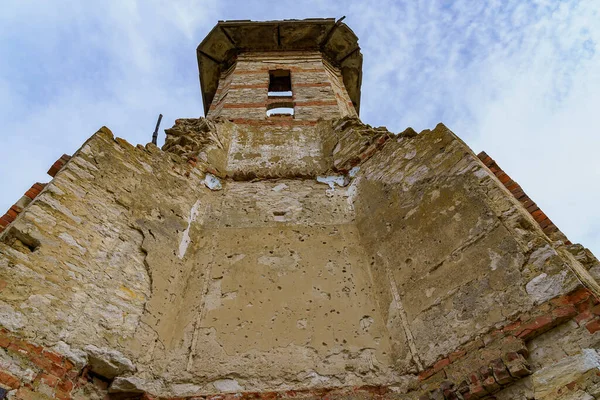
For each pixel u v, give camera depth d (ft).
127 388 14.98
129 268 18.22
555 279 13.94
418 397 14.67
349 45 55.52
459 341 15.08
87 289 16.20
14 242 15.26
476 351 14.34
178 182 24.22
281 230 22.84
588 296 13.10
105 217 18.84
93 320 15.65
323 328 17.88
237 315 18.39
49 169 20.35
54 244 16.16
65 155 21.13
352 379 15.93
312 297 19.20
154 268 19.12
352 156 27.68
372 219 22.52
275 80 53.83
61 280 15.56
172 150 28.40
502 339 13.92
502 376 13.00
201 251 21.63
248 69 50.29
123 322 16.49
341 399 15.12
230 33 53.93
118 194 20.20
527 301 14.12
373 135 28.25
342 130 30.96
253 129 33.86
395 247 20.15
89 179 19.36
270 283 19.80
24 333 13.55
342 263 20.81
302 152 30.73
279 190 26.16
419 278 18.15
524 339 13.48
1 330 13.10
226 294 19.30
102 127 22.03
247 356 16.76
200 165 26.86
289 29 54.19
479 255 16.57
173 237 21.17
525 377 12.90
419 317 16.99
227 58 55.88
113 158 21.36
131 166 22.06
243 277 20.08
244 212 24.30
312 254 21.31
